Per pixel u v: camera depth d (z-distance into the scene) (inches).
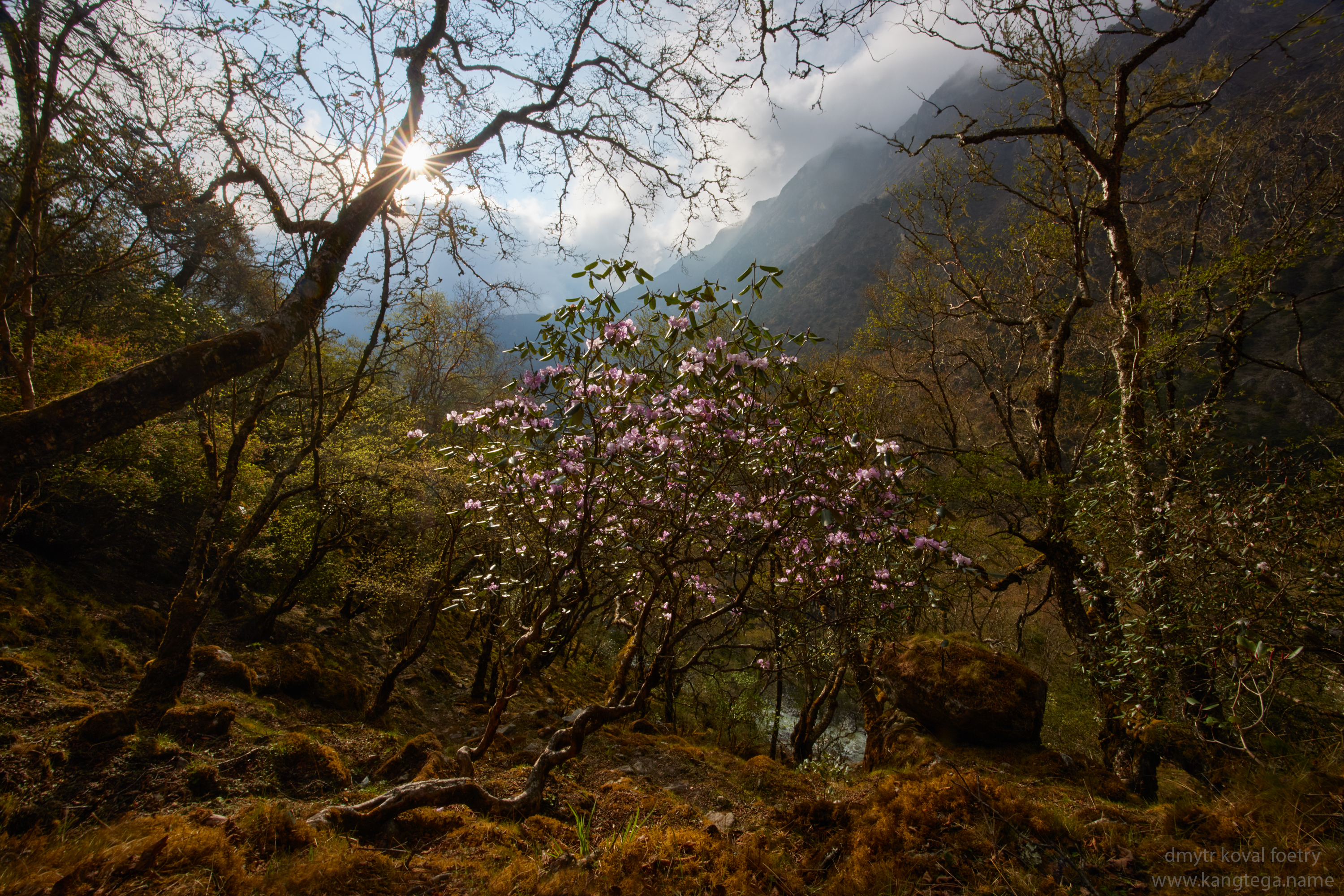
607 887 95.1
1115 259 301.9
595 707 161.8
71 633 247.4
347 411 225.5
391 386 438.3
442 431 170.6
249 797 162.4
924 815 109.5
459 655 496.1
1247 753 145.4
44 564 276.7
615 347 142.8
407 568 359.9
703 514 168.6
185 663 205.8
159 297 412.2
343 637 410.0
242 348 99.4
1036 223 377.7
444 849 106.9
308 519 369.1
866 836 108.5
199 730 191.5
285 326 110.3
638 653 233.1
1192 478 202.1
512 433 157.8
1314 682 163.9
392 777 189.9
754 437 158.4
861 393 376.8
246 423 216.5
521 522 179.6
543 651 206.8
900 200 428.5
